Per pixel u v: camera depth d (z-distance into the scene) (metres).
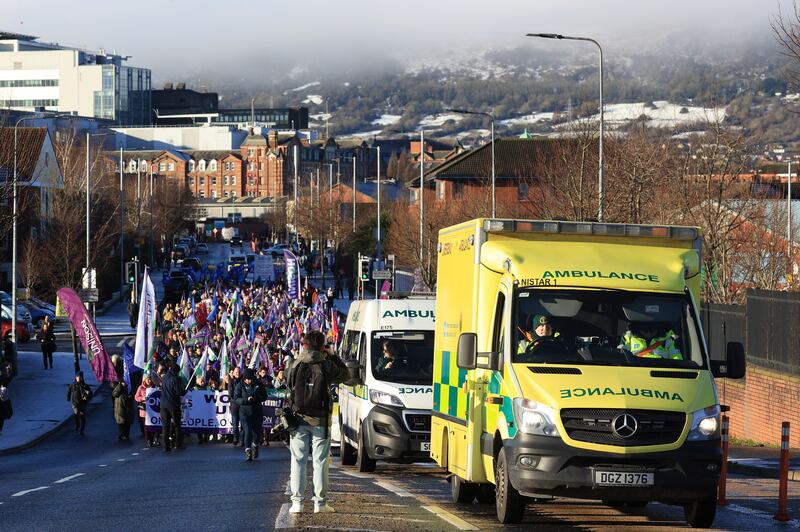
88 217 85.75
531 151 132.88
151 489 23.53
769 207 63.72
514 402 16.70
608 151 60.38
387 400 26.97
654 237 19.02
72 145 138.12
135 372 50.72
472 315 18.84
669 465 16.20
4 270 104.81
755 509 20.08
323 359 17.67
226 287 113.56
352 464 30.78
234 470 29.41
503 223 18.78
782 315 33.69
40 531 16.77
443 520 17.19
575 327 17.48
